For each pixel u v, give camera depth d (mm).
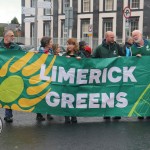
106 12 44062
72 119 9531
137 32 9922
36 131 8562
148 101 9594
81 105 9344
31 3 49531
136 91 9531
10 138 7945
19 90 9172
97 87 9375
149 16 41125
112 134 8375
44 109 9250
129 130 8750
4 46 9461
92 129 8820
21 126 9016
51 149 7238
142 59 9500
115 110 9484
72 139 7938
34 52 9188
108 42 9828
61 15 47281
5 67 9141
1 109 11281
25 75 9164
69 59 9227
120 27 42969
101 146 7469
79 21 46312
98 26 44750
